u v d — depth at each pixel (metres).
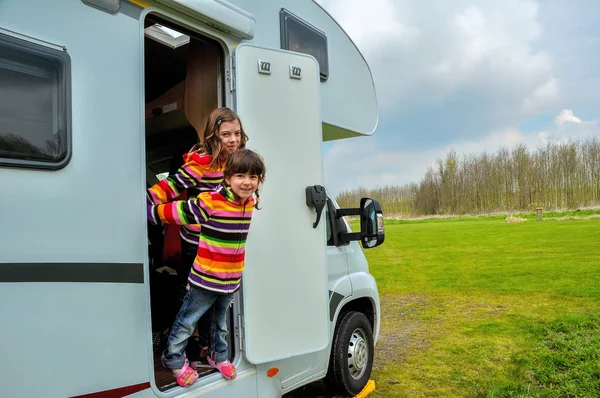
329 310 3.35
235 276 2.30
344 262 3.83
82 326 1.79
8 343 1.58
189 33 2.46
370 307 4.31
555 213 32.97
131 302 1.97
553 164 37.47
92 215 1.85
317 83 3.03
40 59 1.72
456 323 6.52
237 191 2.18
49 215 1.71
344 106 4.08
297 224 2.84
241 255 2.31
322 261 2.99
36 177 1.69
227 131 2.34
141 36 2.11
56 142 1.75
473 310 7.26
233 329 2.57
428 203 44.72
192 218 2.15
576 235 17.28
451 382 4.35
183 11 2.30
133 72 2.06
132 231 2.00
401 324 6.58
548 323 6.15
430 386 4.26
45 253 1.69
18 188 1.63
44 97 1.73
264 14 3.03
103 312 1.86
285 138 2.80
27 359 1.62
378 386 4.28
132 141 2.03
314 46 3.60
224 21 2.50
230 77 2.61
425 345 5.52
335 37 3.98
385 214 46.88
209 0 2.40
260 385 2.69
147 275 2.04
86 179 1.84
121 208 1.96
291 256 2.79
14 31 1.65
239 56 2.59
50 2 1.77
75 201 1.80
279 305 2.71
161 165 4.10
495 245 15.72
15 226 1.62
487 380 4.32
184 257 2.71
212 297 2.28
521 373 4.46
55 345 1.70
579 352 4.81
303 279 2.86
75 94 1.83
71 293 1.76
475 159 42.69
